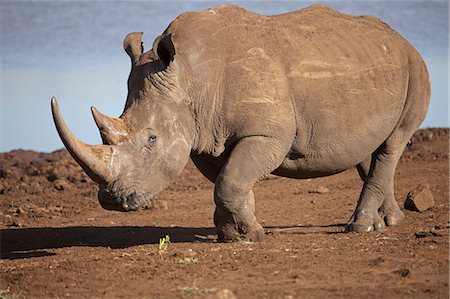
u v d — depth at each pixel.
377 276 26.52
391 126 33.59
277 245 30.78
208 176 33.34
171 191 46.25
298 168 32.62
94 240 34.25
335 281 26.12
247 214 31.28
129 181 29.67
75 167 50.78
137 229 36.09
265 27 31.75
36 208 41.84
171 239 33.62
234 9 31.97
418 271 26.92
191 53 30.69
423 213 37.03
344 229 34.16
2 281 27.44
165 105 30.31
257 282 26.19
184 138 30.53
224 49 30.94
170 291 25.66
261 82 30.84
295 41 31.73
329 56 31.97
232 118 30.88
